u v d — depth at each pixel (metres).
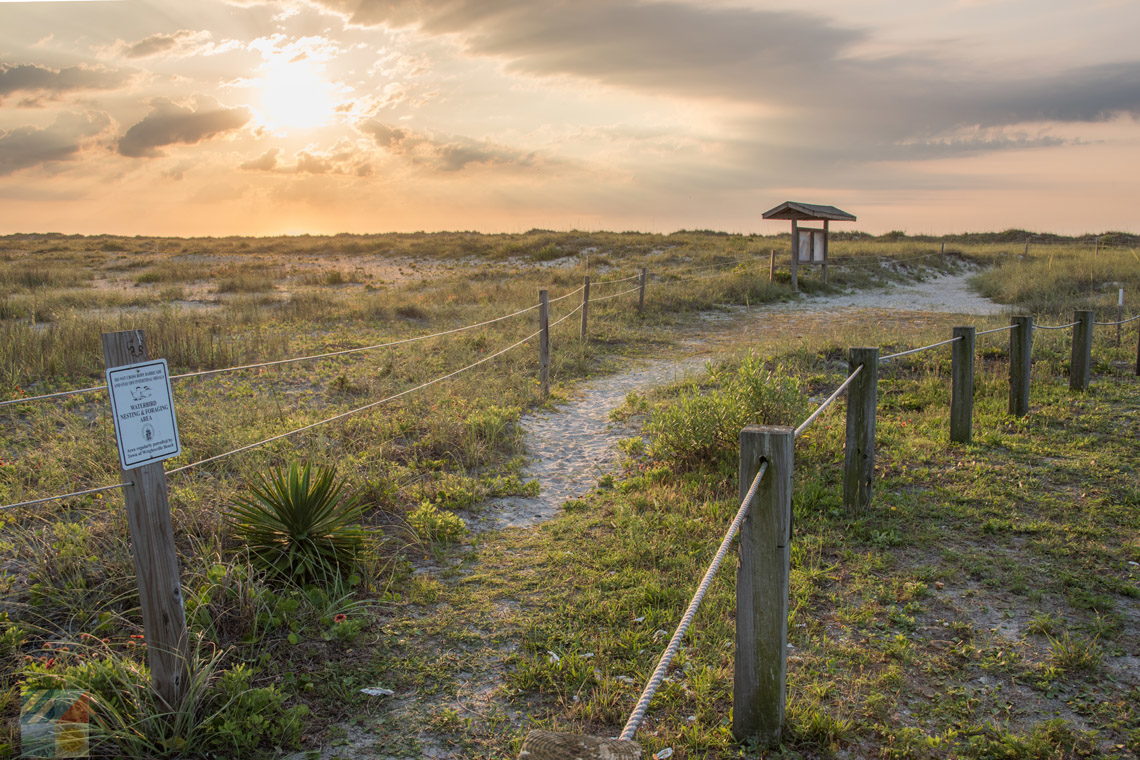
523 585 5.14
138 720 3.39
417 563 5.50
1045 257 31.62
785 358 12.04
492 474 7.50
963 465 7.23
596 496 6.91
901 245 35.62
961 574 5.14
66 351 11.18
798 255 23.34
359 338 14.32
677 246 35.47
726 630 4.46
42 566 4.69
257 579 4.76
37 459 6.89
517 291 21.38
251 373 11.16
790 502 3.36
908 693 3.88
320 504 5.15
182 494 5.66
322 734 3.59
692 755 3.41
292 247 43.00
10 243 47.69
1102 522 5.86
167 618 3.45
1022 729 3.57
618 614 4.68
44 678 3.52
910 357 11.77
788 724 3.57
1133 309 16.53
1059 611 4.63
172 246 44.88
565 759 1.75
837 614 4.64
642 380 12.05
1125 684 3.88
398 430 8.35
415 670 4.14
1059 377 10.78
